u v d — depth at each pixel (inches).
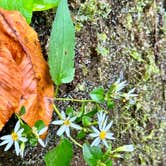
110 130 16.9
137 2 17.3
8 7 13.9
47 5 14.2
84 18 16.0
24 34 13.8
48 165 13.9
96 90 14.6
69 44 13.9
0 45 13.4
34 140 14.0
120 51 17.0
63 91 15.7
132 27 17.3
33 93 13.8
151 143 18.3
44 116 14.0
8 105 13.3
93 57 16.3
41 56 14.1
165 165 18.9
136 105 17.6
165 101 18.6
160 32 18.1
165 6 18.5
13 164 15.3
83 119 14.5
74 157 16.1
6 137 13.7
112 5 16.6
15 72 13.5
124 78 17.2
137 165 18.0
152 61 17.9
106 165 14.2
